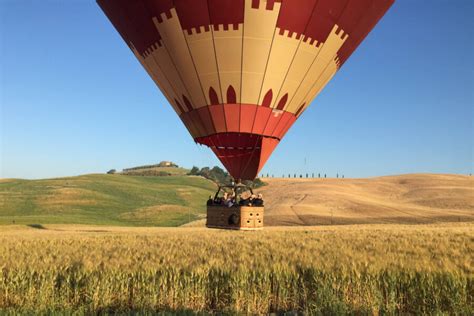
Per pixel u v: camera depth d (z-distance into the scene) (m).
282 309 7.61
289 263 8.99
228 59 13.11
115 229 38.06
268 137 13.87
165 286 7.66
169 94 14.73
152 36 13.80
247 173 13.99
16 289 7.82
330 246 13.36
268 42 12.96
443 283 7.46
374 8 14.14
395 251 11.95
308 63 13.65
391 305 7.11
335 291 7.35
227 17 12.77
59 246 13.61
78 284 7.81
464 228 32.84
